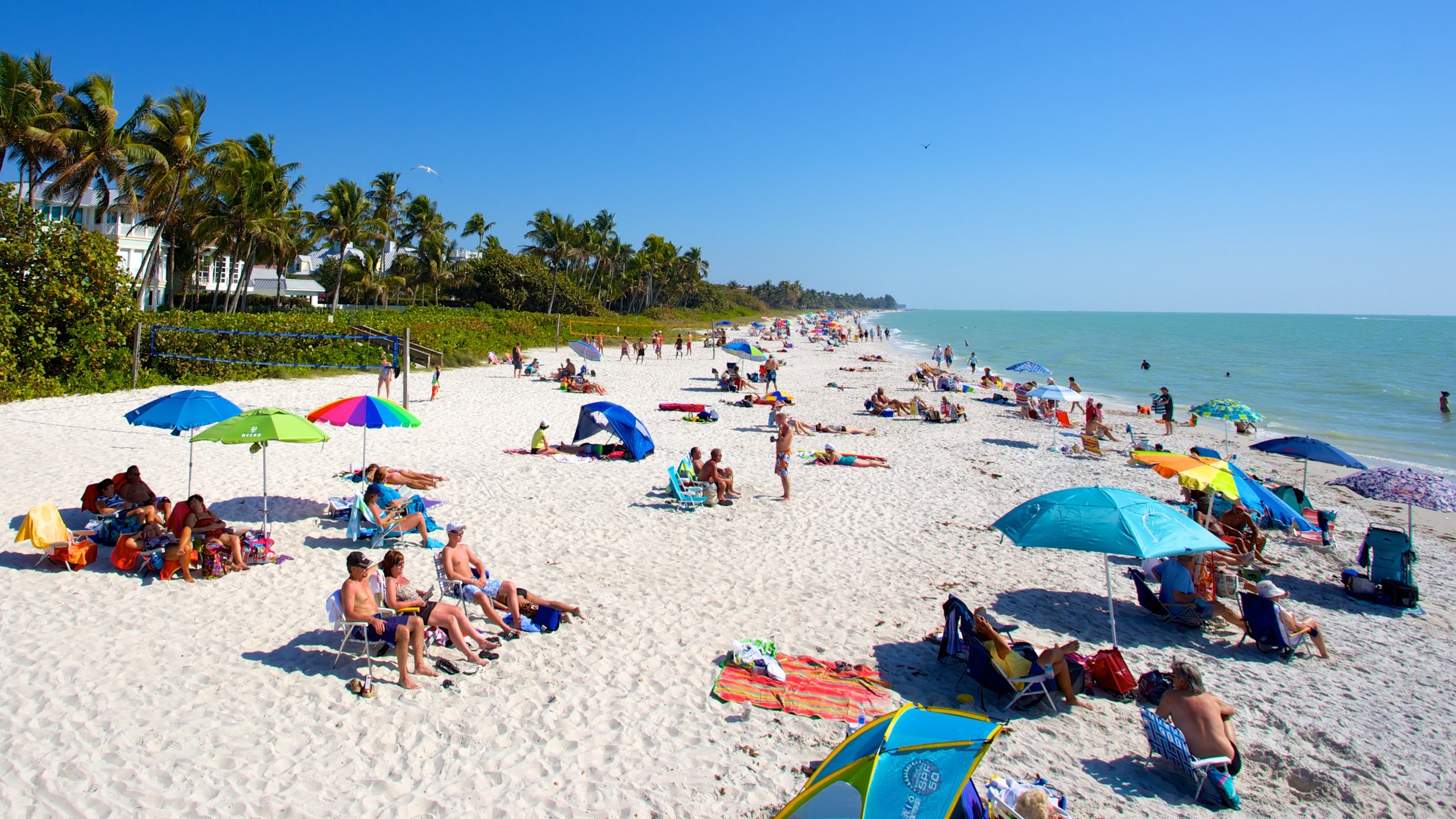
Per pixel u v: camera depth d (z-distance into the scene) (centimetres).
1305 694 726
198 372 2325
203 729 575
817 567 1009
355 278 5453
